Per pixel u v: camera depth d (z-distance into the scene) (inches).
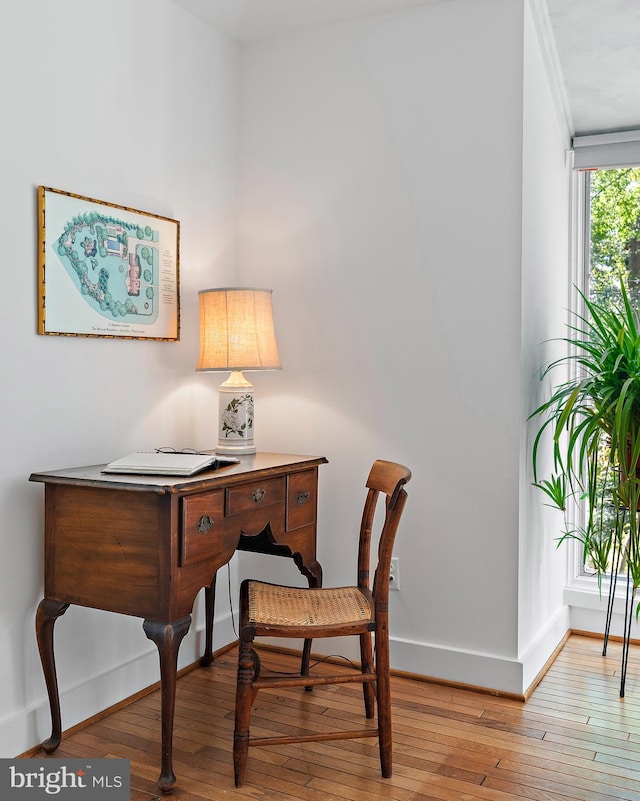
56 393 90.3
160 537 76.4
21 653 85.8
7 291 83.4
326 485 117.7
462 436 107.1
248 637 78.9
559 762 84.6
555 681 109.9
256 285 123.7
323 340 117.9
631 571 100.6
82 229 92.8
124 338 100.0
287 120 120.6
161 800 75.9
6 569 84.0
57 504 83.1
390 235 112.2
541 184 115.6
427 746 88.1
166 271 108.0
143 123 103.7
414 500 110.3
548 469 124.0
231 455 107.2
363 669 94.0
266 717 95.2
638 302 138.9
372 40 113.3
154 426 106.9
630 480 96.9
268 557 123.0
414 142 110.2
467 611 106.5
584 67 120.0
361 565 96.1
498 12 103.7
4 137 82.5
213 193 119.3
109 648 98.5
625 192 140.2
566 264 140.4
